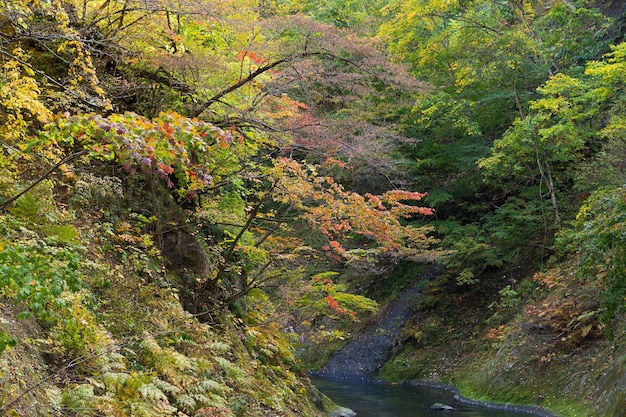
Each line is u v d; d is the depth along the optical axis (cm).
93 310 739
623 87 1730
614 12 2528
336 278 2747
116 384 661
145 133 489
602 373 1482
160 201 1091
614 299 1148
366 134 1262
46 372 596
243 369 1005
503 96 2191
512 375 1792
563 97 1873
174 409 691
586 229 1137
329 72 1196
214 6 1095
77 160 917
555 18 2270
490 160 2022
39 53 921
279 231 1359
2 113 789
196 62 1064
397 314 2564
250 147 1173
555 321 1789
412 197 1072
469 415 1582
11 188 717
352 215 1021
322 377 2450
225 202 1246
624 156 1728
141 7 970
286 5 1716
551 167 2269
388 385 2216
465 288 2483
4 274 432
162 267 1007
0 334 459
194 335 902
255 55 1180
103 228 876
